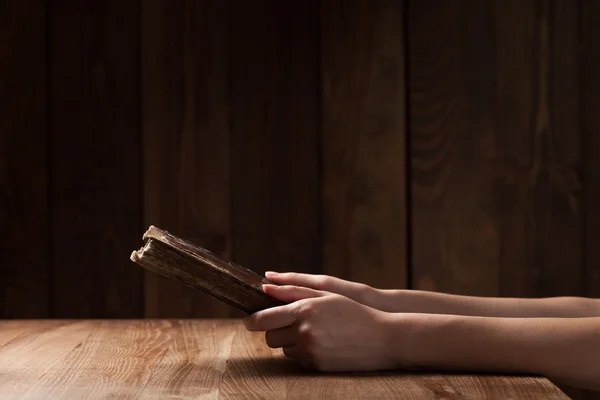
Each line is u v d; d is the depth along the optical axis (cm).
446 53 183
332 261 183
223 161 183
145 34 183
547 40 184
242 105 183
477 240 183
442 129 183
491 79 184
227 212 183
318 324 113
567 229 183
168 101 183
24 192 182
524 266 183
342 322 114
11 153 182
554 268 183
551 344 113
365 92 183
